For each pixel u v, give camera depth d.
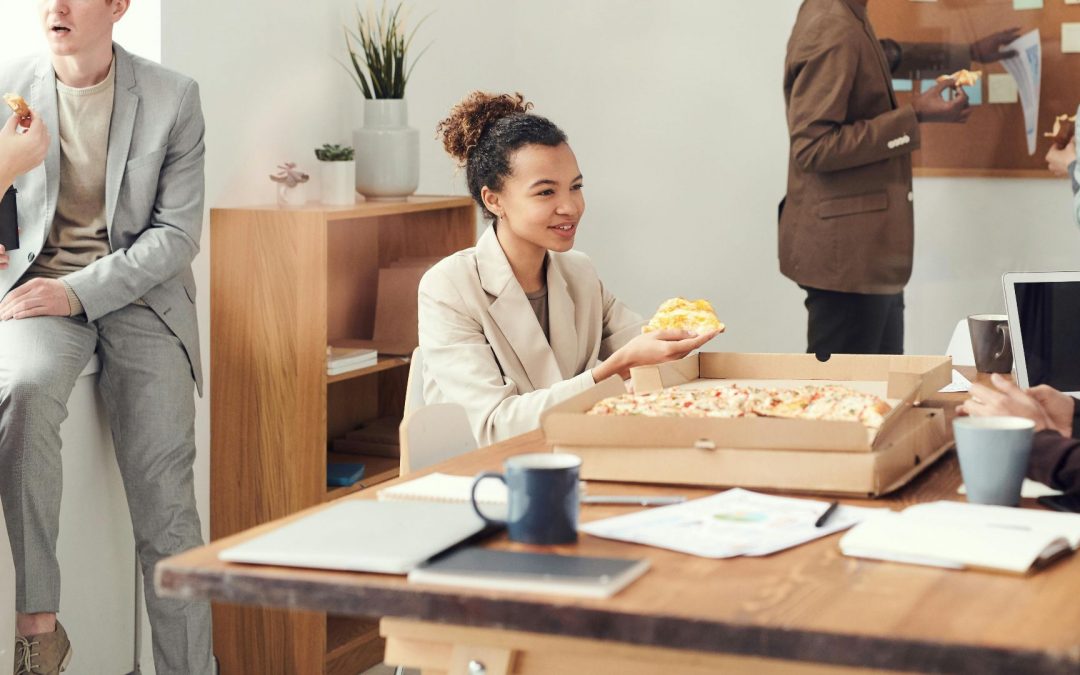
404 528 1.27
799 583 1.12
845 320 4.01
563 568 1.13
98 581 2.93
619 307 2.60
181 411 2.93
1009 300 2.10
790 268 4.04
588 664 1.26
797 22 3.87
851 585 1.11
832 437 1.43
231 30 3.35
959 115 4.08
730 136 4.43
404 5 4.07
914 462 1.55
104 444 2.94
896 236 3.92
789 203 4.03
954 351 2.87
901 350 4.17
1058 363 2.09
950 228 4.14
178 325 2.94
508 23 4.66
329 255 3.72
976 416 1.57
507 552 1.19
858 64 3.81
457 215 3.84
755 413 1.57
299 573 1.16
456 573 1.12
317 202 3.55
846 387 1.87
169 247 2.85
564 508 1.25
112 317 2.86
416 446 1.96
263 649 3.24
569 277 2.49
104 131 2.86
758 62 4.36
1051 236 4.04
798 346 4.43
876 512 1.29
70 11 2.74
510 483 1.26
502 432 2.10
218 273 3.26
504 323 2.31
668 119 4.52
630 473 1.53
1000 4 4.01
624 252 4.65
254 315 3.23
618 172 4.62
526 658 1.29
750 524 1.31
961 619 1.01
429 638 1.27
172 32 3.16
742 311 4.50
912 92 4.11
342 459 3.67
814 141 3.84
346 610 1.13
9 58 3.01
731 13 4.38
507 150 2.32
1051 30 3.96
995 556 1.14
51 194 2.81
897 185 3.90
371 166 3.58
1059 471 1.45
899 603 1.05
